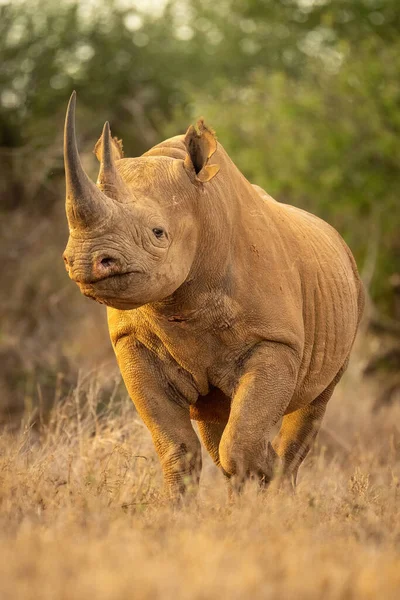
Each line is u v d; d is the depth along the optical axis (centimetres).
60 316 6022
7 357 4584
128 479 2519
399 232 6625
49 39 8294
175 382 2509
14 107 7775
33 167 6856
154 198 2238
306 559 1738
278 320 2458
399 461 3584
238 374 2469
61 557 1688
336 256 2938
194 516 2116
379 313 6388
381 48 6994
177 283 2248
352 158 6525
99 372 3562
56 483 2395
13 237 6525
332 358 2831
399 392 5444
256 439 2409
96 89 8444
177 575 1608
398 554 1919
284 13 8450
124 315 2494
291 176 6588
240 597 1520
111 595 1488
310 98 6712
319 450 3978
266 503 2197
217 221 2366
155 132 8338
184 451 2489
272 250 2517
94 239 2089
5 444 2686
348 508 2325
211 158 2441
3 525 1988
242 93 7719
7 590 1521
